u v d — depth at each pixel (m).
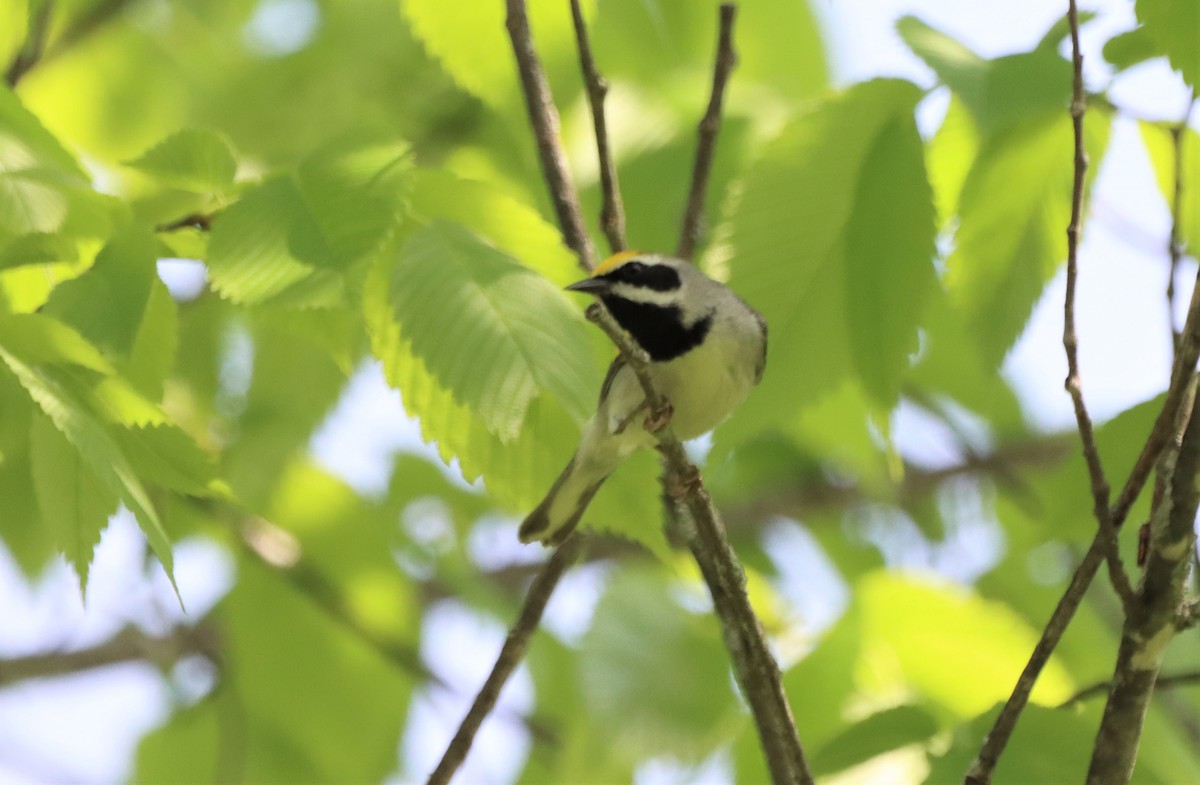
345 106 12.46
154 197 8.30
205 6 13.38
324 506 11.19
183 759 11.60
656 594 9.03
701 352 8.71
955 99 8.10
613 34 11.72
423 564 12.81
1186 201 7.84
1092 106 7.57
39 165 6.13
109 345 5.77
